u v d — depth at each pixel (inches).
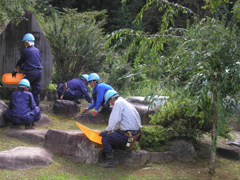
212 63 169.0
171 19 199.8
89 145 192.9
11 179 156.8
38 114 237.6
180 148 209.9
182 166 199.3
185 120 211.9
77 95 292.2
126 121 190.1
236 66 161.9
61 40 334.3
